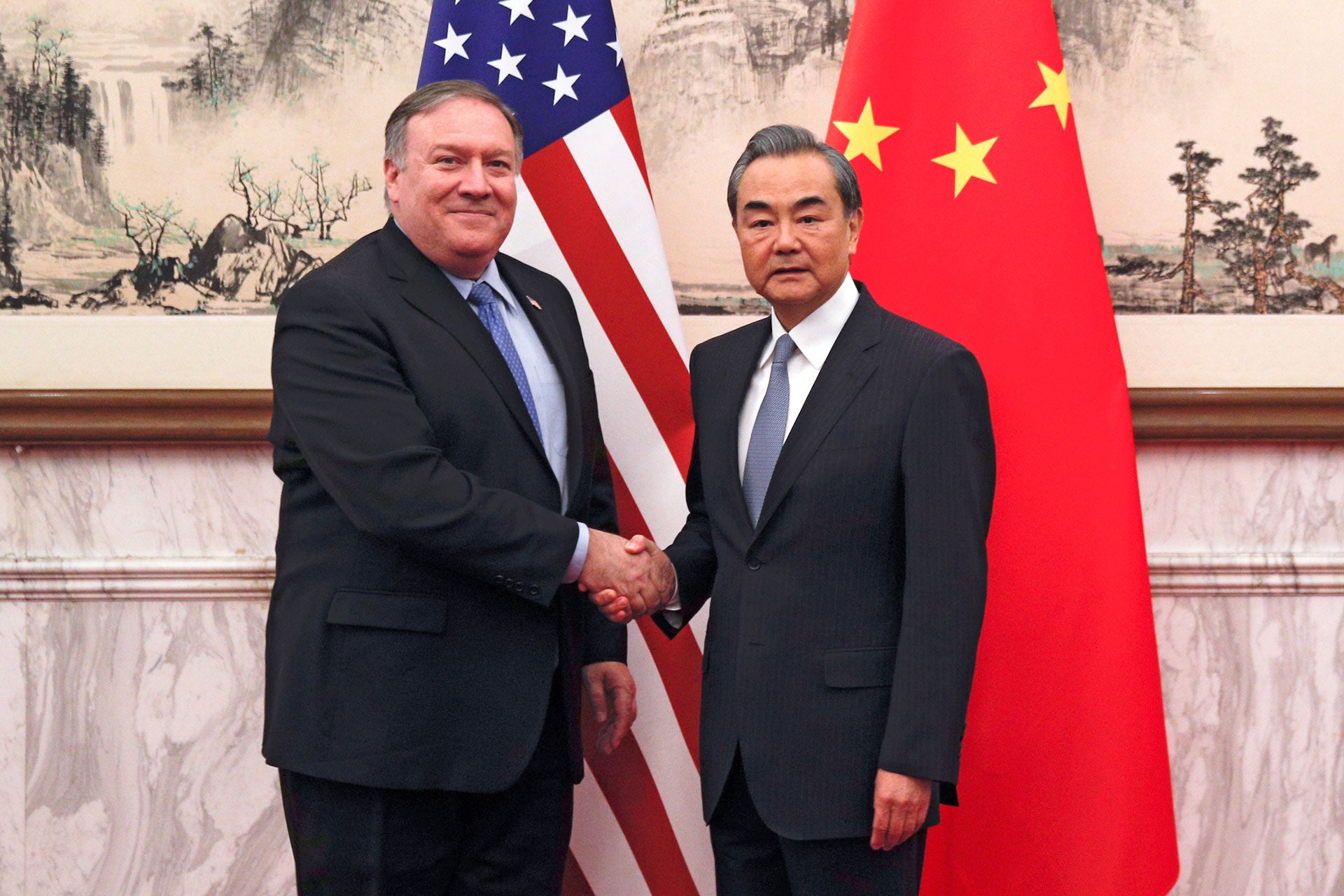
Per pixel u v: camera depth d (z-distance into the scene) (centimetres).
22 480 236
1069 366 197
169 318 236
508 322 183
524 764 165
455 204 169
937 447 156
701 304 238
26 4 233
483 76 213
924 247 204
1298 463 232
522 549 161
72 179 234
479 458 167
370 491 157
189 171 235
